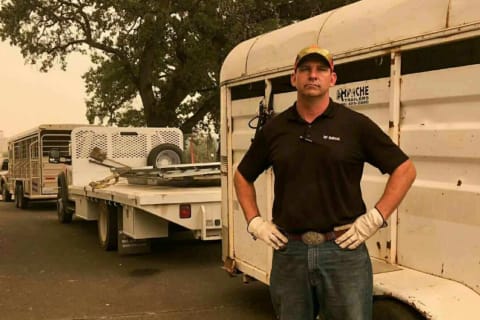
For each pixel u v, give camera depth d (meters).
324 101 2.95
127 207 8.57
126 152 11.89
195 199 7.80
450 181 3.37
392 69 3.71
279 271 3.04
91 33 23.17
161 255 9.20
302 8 21.30
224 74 5.90
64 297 6.66
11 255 9.41
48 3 22.73
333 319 2.98
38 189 16.92
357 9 4.07
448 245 3.37
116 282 7.38
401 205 3.71
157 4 20.02
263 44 5.21
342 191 2.89
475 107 3.18
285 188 2.98
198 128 25.62
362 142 2.91
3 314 6.00
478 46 3.13
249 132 5.48
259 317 5.79
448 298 3.13
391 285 3.31
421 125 3.54
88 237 11.32
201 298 6.54
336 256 2.88
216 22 20.56
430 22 3.40
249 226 3.14
